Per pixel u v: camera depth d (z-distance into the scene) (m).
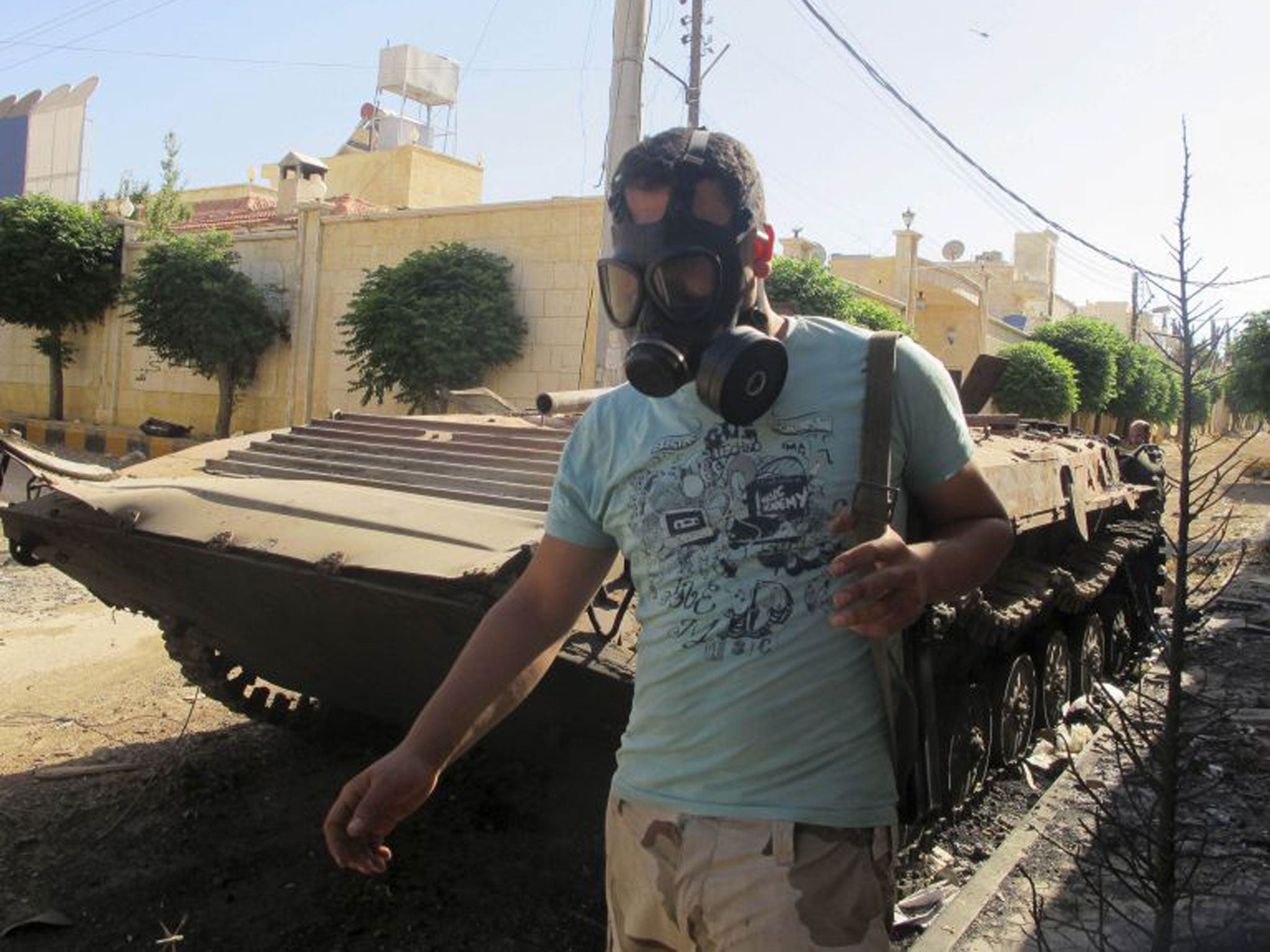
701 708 1.64
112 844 4.20
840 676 1.63
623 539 1.78
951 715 4.84
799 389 1.70
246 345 18.81
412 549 3.34
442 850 4.22
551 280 15.59
